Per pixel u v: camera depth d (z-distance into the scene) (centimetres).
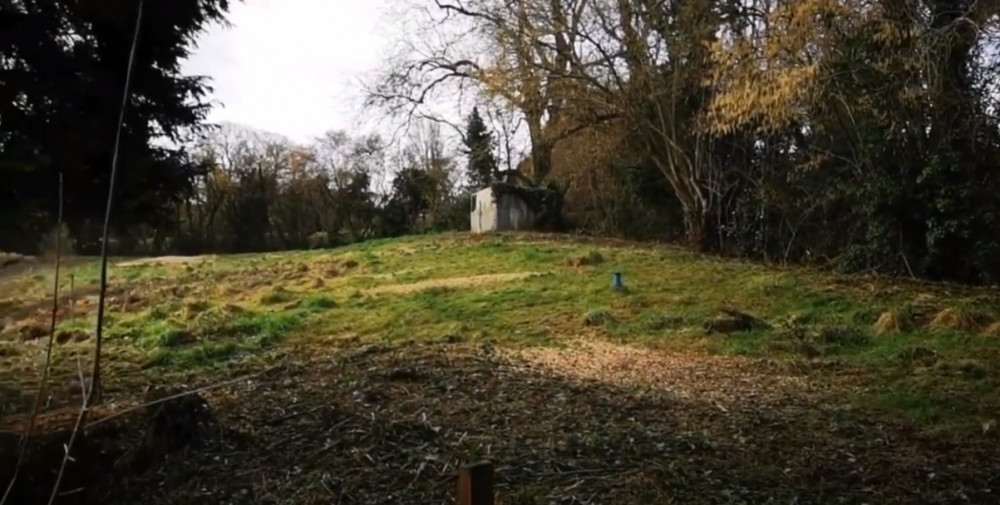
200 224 3045
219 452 445
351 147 3334
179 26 630
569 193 2173
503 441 458
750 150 1605
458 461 421
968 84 1120
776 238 1548
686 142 1661
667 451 450
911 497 395
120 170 623
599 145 1870
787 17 1167
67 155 593
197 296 1222
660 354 757
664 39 1623
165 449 445
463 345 784
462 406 538
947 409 563
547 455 434
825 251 1434
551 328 882
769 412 553
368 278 1341
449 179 2947
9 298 966
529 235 1927
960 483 416
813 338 802
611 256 1465
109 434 471
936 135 1184
